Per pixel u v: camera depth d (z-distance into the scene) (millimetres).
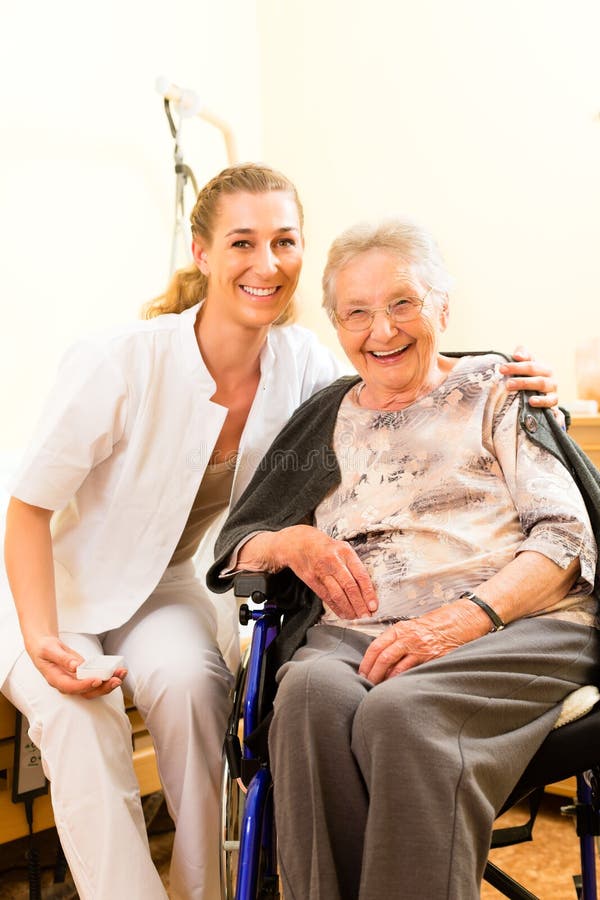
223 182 1546
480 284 2654
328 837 1076
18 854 1921
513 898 1355
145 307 1780
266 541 1440
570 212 2488
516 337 2600
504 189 2596
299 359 1754
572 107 2467
